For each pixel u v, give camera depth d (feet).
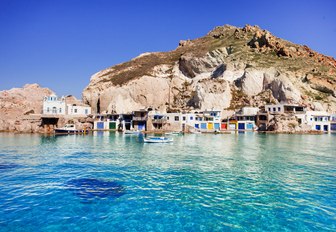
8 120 250.78
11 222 42.04
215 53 392.47
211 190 58.13
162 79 370.73
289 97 301.84
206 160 95.40
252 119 281.74
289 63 366.84
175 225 41.78
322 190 58.23
